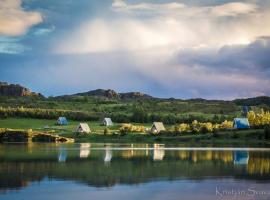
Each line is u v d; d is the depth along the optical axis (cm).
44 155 9406
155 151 10919
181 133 19325
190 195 4675
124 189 4994
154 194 4719
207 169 6775
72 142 18212
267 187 5112
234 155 9450
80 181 5522
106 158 8662
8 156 9069
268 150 11375
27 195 4616
